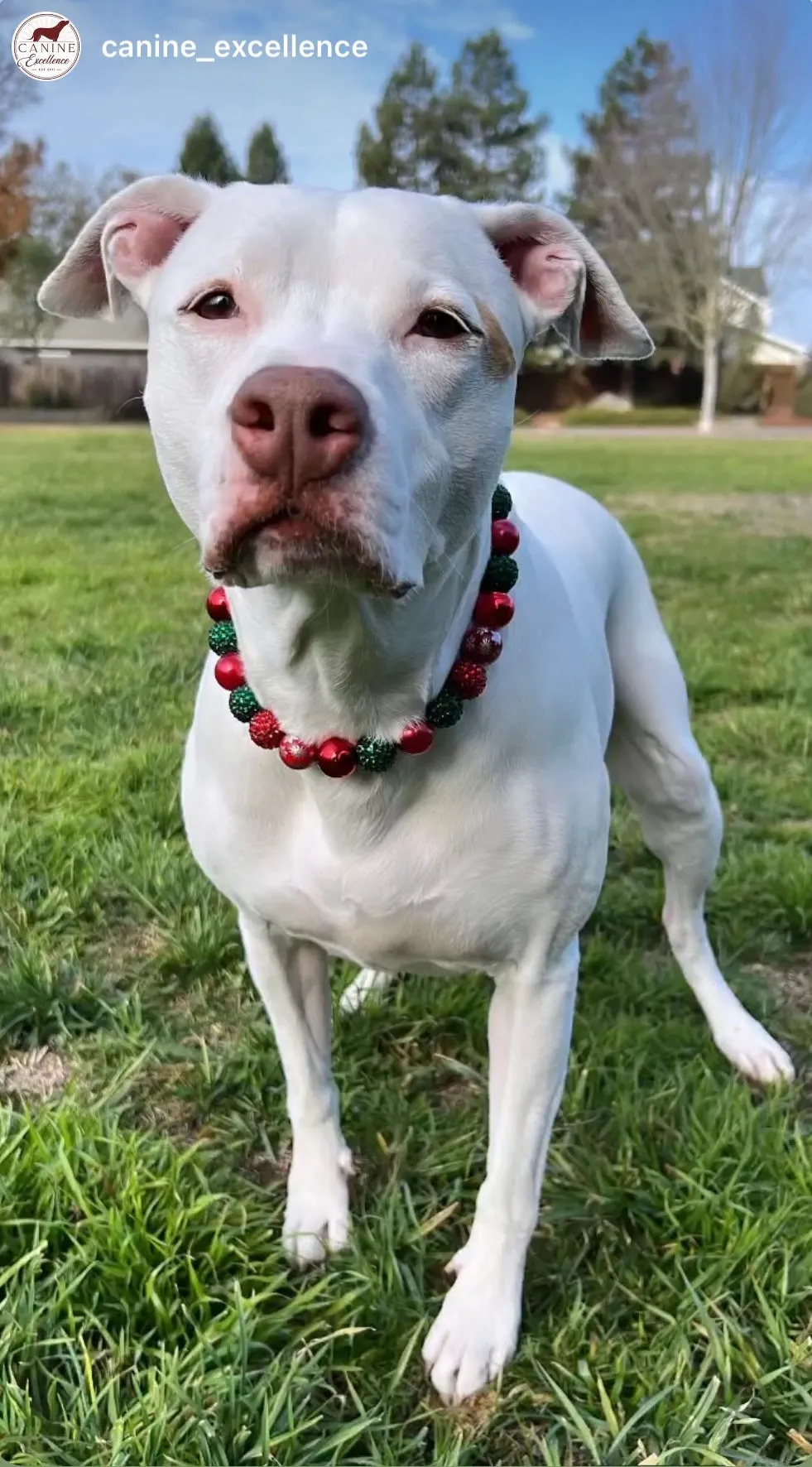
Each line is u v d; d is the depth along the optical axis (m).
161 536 2.95
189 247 0.58
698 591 2.45
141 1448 0.59
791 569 2.73
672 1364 0.65
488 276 0.59
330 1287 0.71
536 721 0.64
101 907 1.10
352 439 0.47
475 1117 0.86
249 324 0.54
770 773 1.43
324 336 0.52
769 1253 0.71
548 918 0.66
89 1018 0.96
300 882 0.66
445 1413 0.65
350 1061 0.91
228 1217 0.75
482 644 0.61
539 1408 0.65
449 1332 0.68
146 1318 0.67
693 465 5.50
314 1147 0.77
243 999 0.99
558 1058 0.69
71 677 1.69
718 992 0.96
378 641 0.57
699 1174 0.77
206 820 0.68
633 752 0.92
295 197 0.56
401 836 0.63
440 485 0.55
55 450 5.52
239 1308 0.65
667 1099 0.86
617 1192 0.77
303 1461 0.59
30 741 1.44
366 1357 0.67
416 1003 0.97
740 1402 0.64
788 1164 0.77
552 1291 0.73
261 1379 0.64
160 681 1.69
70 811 1.24
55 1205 0.71
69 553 2.67
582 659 0.72
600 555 0.88
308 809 0.64
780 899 1.13
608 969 1.04
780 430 9.91
